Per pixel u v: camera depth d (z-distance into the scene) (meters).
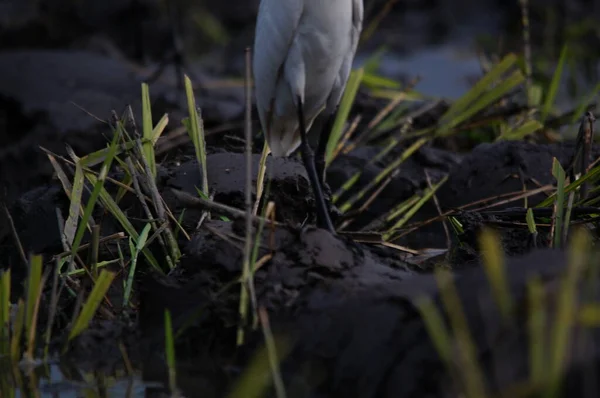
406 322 5.75
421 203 9.73
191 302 7.02
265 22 8.70
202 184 8.47
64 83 16.53
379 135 12.23
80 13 24.45
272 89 8.86
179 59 15.67
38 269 6.83
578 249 5.42
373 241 8.42
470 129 12.34
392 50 26.50
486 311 5.40
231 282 6.72
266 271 6.87
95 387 6.52
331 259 6.89
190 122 9.01
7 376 6.75
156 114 13.25
